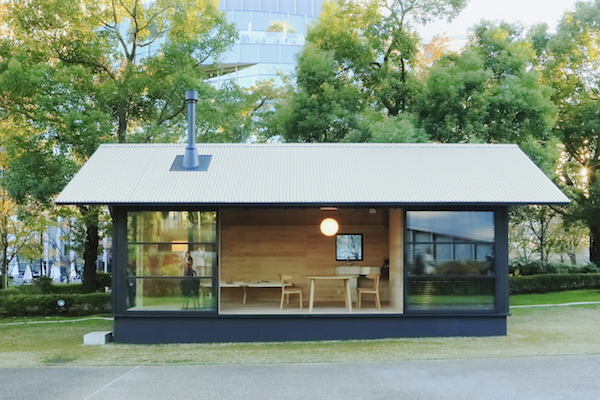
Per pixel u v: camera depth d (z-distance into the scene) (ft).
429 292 38.60
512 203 37.17
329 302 46.52
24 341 42.52
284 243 50.21
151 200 36.96
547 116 63.67
